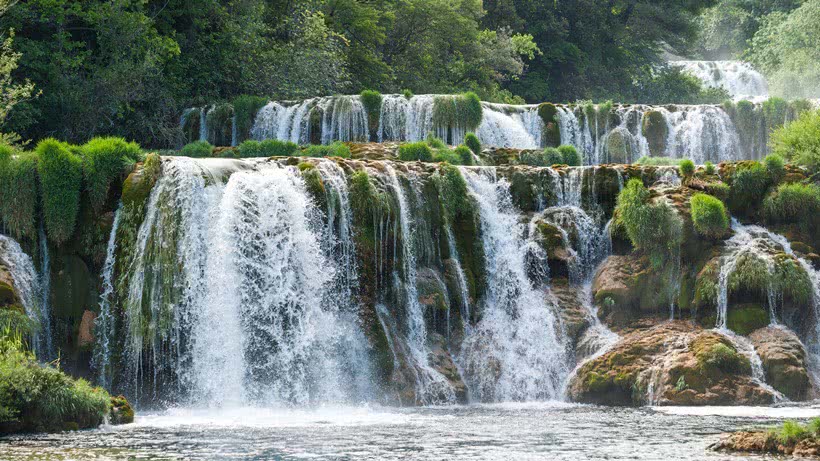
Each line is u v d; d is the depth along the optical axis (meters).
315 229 27.14
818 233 30.03
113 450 16.73
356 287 27.25
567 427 20.02
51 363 25.47
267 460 15.53
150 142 44.06
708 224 28.69
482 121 42.25
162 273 25.58
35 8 41.25
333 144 34.69
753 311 27.34
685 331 27.62
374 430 19.62
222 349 25.56
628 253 30.02
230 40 49.22
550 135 42.88
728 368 25.31
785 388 25.41
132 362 25.22
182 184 26.41
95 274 26.66
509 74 76.38
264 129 43.16
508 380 27.23
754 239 29.05
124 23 41.94
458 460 15.45
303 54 51.00
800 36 77.75
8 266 25.75
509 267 29.89
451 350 28.09
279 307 26.14
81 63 41.47
